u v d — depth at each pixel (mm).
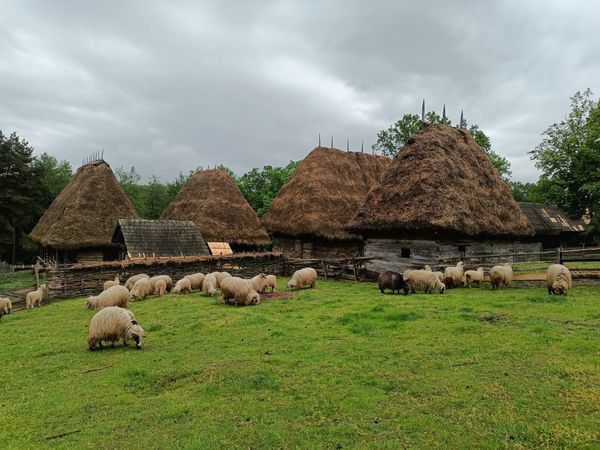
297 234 24953
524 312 10234
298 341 8984
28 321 13656
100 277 19672
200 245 25297
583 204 27500
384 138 38969
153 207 64688
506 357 7141
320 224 24438
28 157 43688
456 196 17719
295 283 17609
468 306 11352
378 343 8453
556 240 42031
